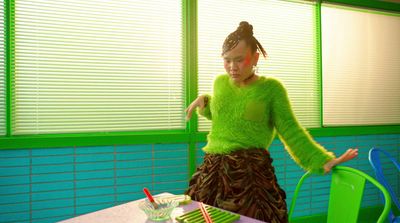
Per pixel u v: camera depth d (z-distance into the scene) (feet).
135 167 9.16
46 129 8.47
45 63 8.46
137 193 9.18
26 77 8.30
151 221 3.77
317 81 11.40
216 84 5.31
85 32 8.80
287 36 10.98
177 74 9.70
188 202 4.43
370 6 12.00
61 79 8.60
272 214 4.64
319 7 11.30
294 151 4.83
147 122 9.38
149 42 9.39
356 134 11.89
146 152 9.27
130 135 9.04
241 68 4.86
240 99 4.95
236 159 4.83
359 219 11.87
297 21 11.12
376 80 12.36
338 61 11.70
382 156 12.34
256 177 4.74
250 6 10.50
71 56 8.68
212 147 5.11
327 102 11.53
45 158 8.36
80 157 8.65
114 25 9.07
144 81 9.35
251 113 4.89
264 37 10.66
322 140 11.35
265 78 5.08
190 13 9.68
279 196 4.89
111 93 9.04
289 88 11.00
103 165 8.85
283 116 4.90
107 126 9.00
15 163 8.12
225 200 4.71
